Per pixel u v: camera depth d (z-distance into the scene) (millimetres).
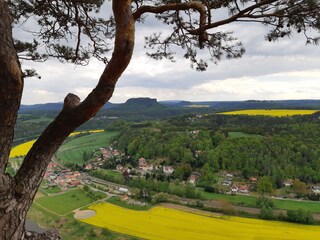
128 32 2750
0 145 2623
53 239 3500
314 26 4336
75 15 5906
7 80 2463
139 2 5195
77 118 2885
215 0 4652
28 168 2834
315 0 3963
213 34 5461
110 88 2885
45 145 2902
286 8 4172
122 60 2789
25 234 3244
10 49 2471
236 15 3762
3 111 2529
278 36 4742
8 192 2664
